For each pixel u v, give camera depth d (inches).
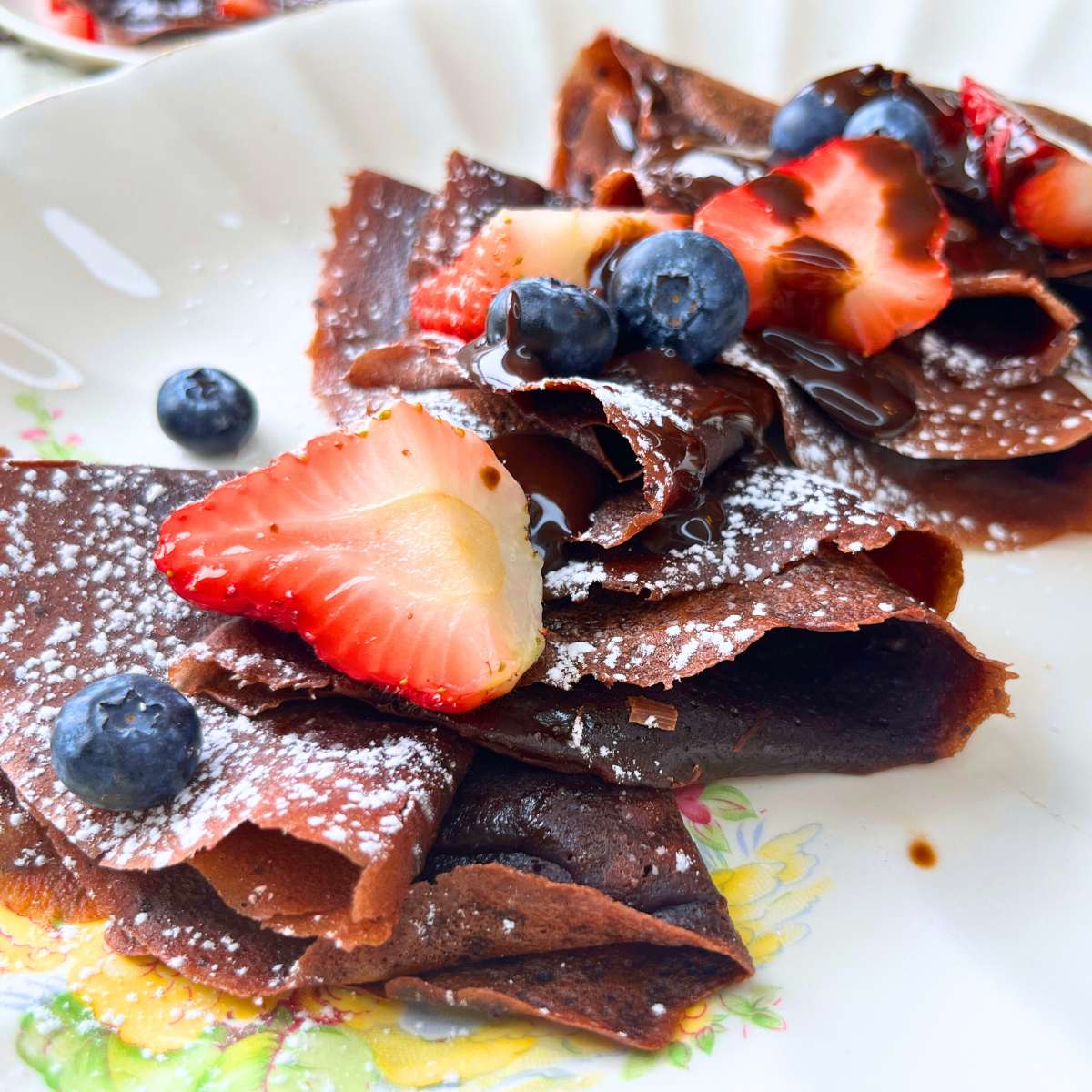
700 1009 7.4
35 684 7.7
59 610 8.0
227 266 10.6
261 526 7.7
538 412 8.2
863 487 9.2
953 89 11.8
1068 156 9.5
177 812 7.3
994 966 7.6
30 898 7.5
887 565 8.3
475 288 9.2
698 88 10.9
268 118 11.1
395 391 9.4
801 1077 7.2
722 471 8.5
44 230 10.3
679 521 8.1
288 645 7.7
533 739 7.7
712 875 7.9
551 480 8.2
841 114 10.0
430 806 7.3
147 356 10.1
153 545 8.3
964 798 8.2
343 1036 7.3
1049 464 9.6
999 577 9.1
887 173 9.2
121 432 9.7
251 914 7.1
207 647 7.7
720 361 9.0
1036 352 9.4
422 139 11.6
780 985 7.5
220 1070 7.1
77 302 10.2
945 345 9.6
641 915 7.3
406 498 7.7
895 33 12.1
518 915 7.3
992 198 9.8
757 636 7.6
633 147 10.8
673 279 8.6
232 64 11.0
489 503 7.8
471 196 10.4
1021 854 8.0
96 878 7.4
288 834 7.3
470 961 7.4
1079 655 8.8
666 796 7.8
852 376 9.3
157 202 10.7
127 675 7.5
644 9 12.0
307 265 10.8
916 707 8.2
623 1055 7.2
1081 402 9.3
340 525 7.7
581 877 7.5
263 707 7.6
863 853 8.0
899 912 7.8
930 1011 7.5
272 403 9.9
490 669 7.5
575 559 8.1
